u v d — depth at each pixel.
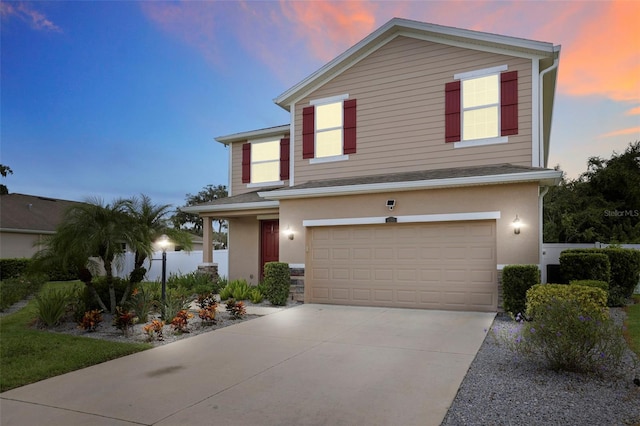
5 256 19.70
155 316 9.45
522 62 10.87
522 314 8.33
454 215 9.86
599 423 3.76
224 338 7.47
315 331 7.96
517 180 9.11
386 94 12.41
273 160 15.91
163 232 9.36
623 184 21.91
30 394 4.78
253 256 15.30
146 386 5.01
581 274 9.62
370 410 4.20
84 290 9.19
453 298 9.95
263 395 4.66
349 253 11.18
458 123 11.43
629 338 6.70
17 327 8.41
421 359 5.97
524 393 4.55
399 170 12.06
